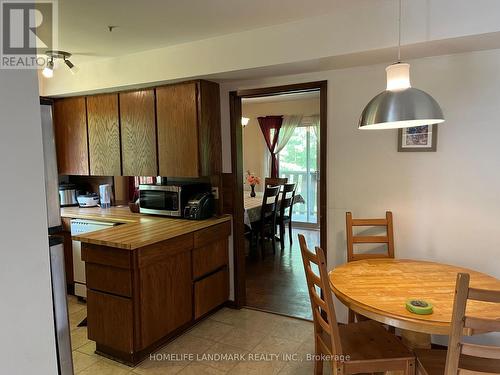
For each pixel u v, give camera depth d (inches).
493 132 94.8
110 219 135.6
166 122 129.9
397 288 80.6
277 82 122.0
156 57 122.7
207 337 115.7
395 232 109.4
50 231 54.4
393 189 108.9
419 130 103.5
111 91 140.9
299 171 275.9
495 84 93.4
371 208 112.4
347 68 110.8
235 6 87.5
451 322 59.5
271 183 247.9
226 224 135.2
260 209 202.1
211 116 128.8
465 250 100.7
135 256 98.2
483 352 58.4
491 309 69.0
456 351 59.3
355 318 104.5
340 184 116.3
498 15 78.0
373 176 111.3
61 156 160.1
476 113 96.2
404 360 73.4
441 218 103.0
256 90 125.9
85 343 113.2
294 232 264.5
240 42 107.9
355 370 72.9
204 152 126.0
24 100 34.6
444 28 82.6
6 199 33.5
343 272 91.5
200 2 84.4
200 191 138.5
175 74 119.9
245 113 286.5
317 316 83.5
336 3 87.5
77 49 119.7
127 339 100.3
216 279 132.0
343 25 93.4
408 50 91.7
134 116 137.3
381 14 88.8
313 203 273.6
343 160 115.0
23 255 35.1
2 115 32.9
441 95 99.3
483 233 98.2
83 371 98.0
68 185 169.3
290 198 222.4
